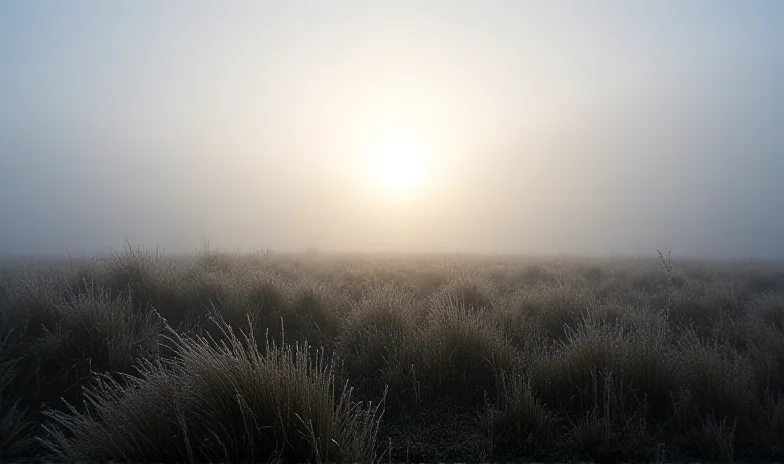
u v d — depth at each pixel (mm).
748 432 4117
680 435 4062
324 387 3881
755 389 4672
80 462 3422
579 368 4980
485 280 13273
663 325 6617
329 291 9367
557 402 4758
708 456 3756
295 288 8914
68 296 7176
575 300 8359
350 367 5730
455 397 4988
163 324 6812
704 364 4734
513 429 4074
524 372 5289
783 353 5355
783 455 3738
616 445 3848
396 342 6047
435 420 4484
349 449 3393
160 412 3676
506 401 4320
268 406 3533
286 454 3424
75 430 3688
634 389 4566
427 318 7395
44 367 5168
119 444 3531
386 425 4363
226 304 7309
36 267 9219
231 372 3678
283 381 3680
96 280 8148
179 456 3486
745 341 6578
